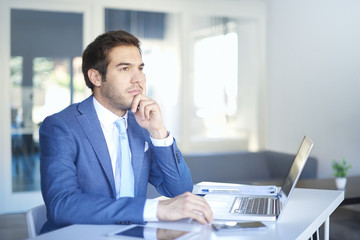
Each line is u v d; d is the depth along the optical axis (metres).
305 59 4.79
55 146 1.38
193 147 5.15
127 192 1.47
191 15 5.06
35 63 4.47
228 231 1.12
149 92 4.93
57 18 4.52
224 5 5.18
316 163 4.45
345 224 3.88
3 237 3.57
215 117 5.25
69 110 1.49
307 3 4.73
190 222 1.22
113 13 4.73
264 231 1.14
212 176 4.57
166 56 4.99
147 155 1.59
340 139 4.37
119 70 1.46
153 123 1.49
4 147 4.41
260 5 5.35
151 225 1.18
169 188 1.58
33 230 1.37
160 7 4.90
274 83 5.31
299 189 1.81
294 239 1.07
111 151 1.51
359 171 4.16
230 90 5.31
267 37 5.38
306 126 4.82
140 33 4.86
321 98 4.59
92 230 1.14
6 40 4.35
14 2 4.35
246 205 1.42
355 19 4.13
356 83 4.14
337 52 4.36
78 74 4.62
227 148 5.32
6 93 4.39
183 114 5.09
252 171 4.76
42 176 1.35
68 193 1.27
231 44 5.28
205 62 5.17
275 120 5.31
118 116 1.53
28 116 4.48
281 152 4.84
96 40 1.50
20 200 4.48
